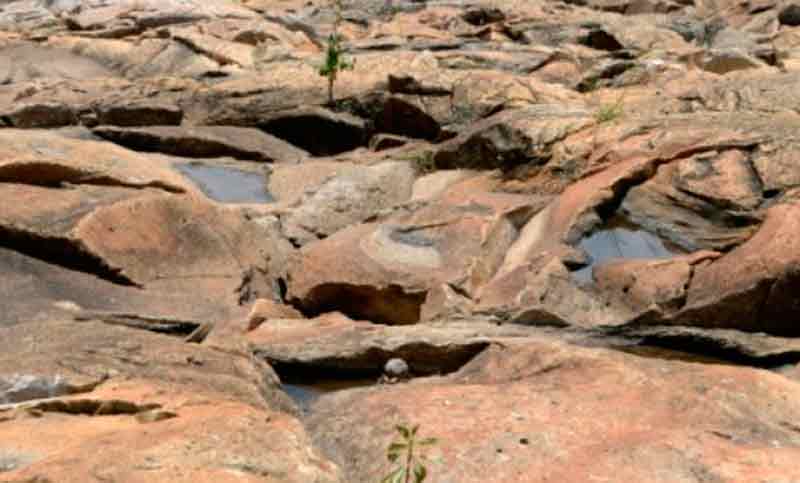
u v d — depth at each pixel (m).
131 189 7.55
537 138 8.55
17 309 5.94
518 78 11.05
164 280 6.80
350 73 12.59
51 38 16.69
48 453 3.38
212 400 4.13
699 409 4.45
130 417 3.86
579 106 9.49
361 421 4.50
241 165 10.57
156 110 11.52
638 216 7.36
